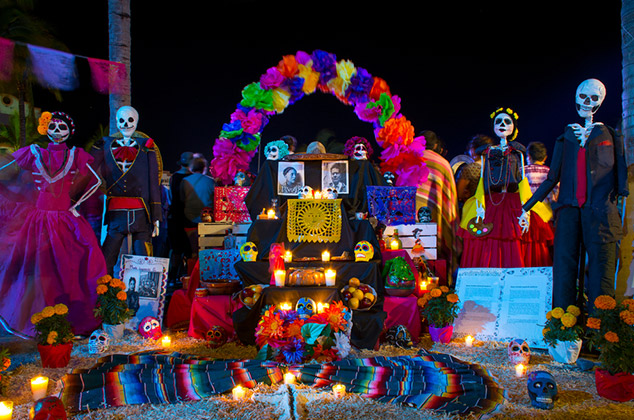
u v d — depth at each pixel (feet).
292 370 14.82
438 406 12.72
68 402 13.06
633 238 19.30
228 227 22.39
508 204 21.04
